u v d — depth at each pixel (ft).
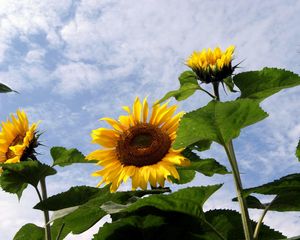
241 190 2.31
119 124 3.13
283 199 2.30
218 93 2.86
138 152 2.95
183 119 2.24
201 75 2.86
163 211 2.35
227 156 2.35
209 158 2.65
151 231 2.42
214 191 2.25
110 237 2.41
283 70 2.60
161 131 3.03
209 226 2.40
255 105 2.15
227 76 2.83
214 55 2.96
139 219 2.38
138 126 3.08
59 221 3.06
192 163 2.71
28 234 3.31
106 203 2.47
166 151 2.96
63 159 3.40
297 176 2.15
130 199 2.74
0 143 3.65
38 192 3.35
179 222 2.40
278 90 2.66
